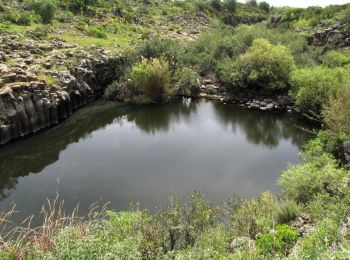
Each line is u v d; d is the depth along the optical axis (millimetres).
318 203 14555
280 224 13883
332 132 22641
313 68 36250
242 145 27688
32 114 28156
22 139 27250
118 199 19906
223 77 40781
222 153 26219
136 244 10266
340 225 11156
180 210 13023
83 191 20703
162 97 38312
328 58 41625
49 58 35344
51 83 31391
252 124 32125
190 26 73625
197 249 10727
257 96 38594
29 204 19219
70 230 9570
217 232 12266
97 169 23547
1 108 25719
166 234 11922
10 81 27500
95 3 68625
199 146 27562
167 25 71500
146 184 21609
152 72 37312
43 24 50562
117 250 8672
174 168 23797
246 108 36375
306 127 30766
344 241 8938
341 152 21359
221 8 98938
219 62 44188
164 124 32375
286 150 26562
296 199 16672
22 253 9164
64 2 63344
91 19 60938
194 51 49312
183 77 40750
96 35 50188
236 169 23656
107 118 33531
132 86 38375
